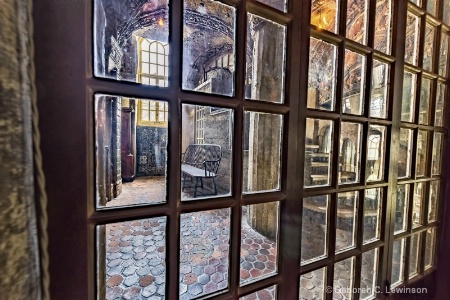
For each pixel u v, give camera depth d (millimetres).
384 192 991
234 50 620
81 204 420
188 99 537
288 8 686
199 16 3266
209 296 623
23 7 327
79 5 405
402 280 1131
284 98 700
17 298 315
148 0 2836
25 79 331
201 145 4004
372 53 880
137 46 4160
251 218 2365
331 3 1234
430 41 1136
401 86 979
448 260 1243
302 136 732
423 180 1140
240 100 617
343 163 1691
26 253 333
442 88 1210
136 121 5012
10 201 303
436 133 1225
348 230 1652
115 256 1706
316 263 801
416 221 1206
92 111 427
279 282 718
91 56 421
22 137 324
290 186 717
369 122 901
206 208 579
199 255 1767
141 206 491
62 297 409
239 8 602
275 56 1839
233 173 633
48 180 385
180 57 522
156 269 1537
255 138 2115
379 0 1007
